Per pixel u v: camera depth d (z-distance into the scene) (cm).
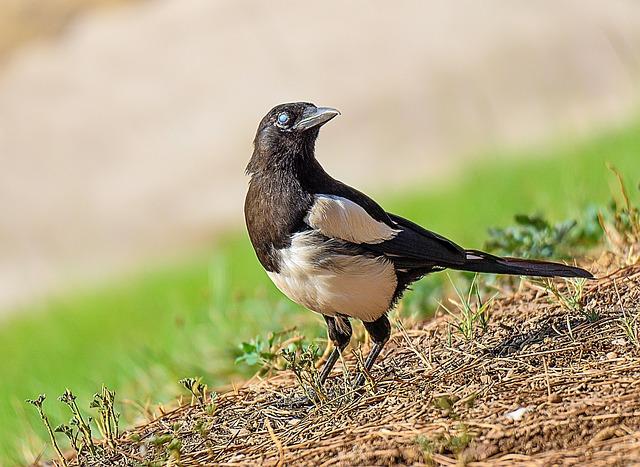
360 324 848
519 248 907
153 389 932
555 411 568
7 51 3934
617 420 548
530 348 677
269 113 725
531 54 3136
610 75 2947
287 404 697
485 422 573
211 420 698
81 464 676
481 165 2189
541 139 2441
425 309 892
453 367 680
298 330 922
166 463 635
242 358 802
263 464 592
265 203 710
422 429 583
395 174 2658
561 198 1358
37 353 1548
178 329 1112
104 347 1414
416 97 3117
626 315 696
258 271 1653
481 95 2995
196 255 2370
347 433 605
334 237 693
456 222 1633
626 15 3266
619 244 859
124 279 2272
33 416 921
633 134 1812
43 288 2423
